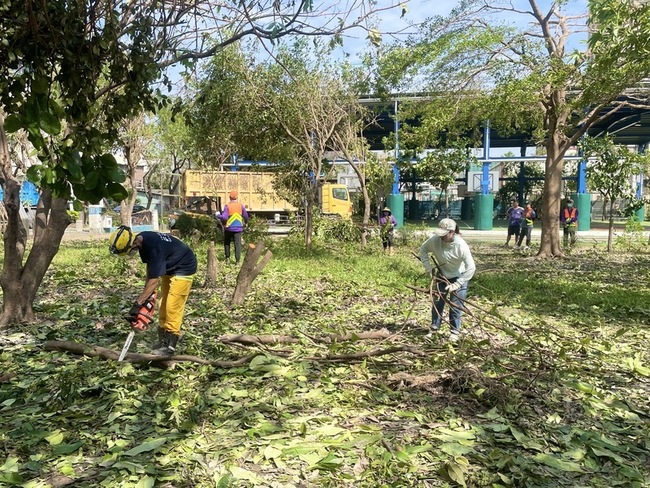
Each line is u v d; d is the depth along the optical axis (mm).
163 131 29531
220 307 8859
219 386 4953
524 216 22750
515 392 4672
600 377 5449
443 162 22562
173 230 8203
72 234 29250
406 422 4215
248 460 3531
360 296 10273
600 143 19562
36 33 2859
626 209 22656
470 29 16734
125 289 10688
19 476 3252
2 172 7219
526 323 7938
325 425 4109
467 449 3652
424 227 24922
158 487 3223
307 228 18938
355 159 22375
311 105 17688
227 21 4652
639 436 4039
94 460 3609
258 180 29562
